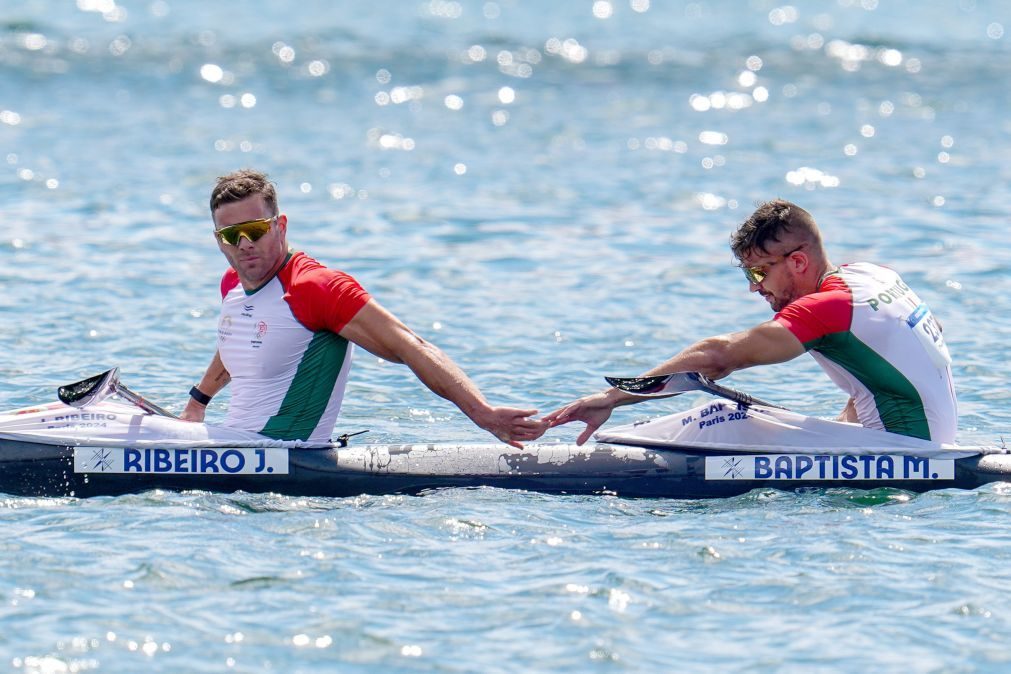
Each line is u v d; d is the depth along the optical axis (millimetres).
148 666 16094
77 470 22422
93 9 119188
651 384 21656
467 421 27797
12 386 29516
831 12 139500
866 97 87875
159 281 40844
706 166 64625
